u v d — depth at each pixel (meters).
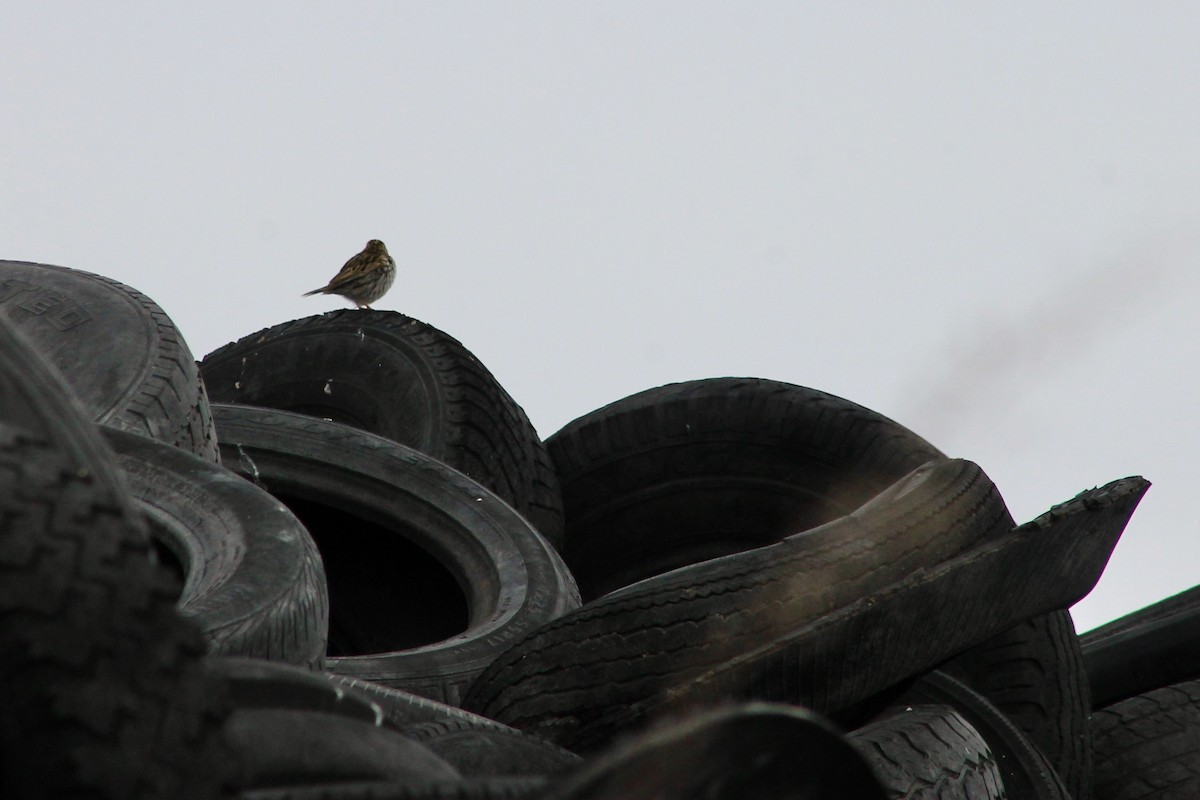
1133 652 16.06
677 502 18.09
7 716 3.58
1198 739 14.06
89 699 3.61
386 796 4.58
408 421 17.86
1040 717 13.94
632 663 10.99
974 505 12.95
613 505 18.27
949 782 9.62
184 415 12.71
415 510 15.87
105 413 12.16
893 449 17.28
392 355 18.61
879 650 11.52
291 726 5.00
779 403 17.78
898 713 10.56
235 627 8.62
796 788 4.27
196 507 10.12
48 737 3.54
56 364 12.81
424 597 16.11
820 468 17.58
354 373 18.80
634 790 3.71
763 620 11.30
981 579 12.24
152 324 13.27
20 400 4.93
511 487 17.42
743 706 3.84
